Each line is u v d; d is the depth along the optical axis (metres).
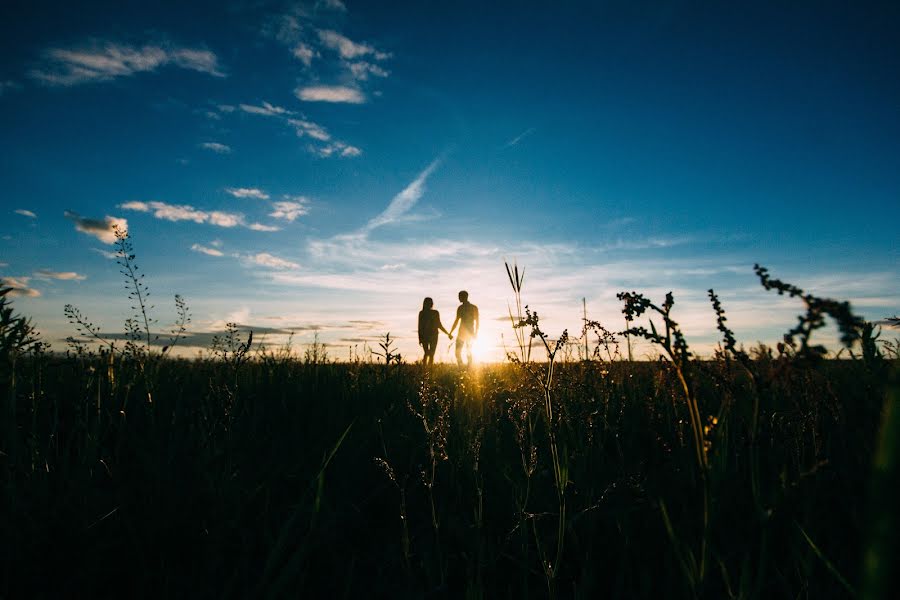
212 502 2.10
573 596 1.80
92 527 1.98
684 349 1.24
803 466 1.77
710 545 1.41
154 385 3.44
